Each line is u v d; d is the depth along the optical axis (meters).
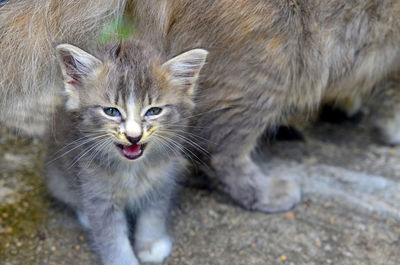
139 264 0.77
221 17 0.75
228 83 0.77
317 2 0.77
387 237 0.79
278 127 0.86
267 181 0.82
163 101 0.73
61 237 0.78
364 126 0.91
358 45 0.80
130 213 0.78
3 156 0.85
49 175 0.80
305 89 0.80
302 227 0.80
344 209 0.81
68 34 0.75
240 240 0.79
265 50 0.76
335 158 0.87
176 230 0.79
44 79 0.76
